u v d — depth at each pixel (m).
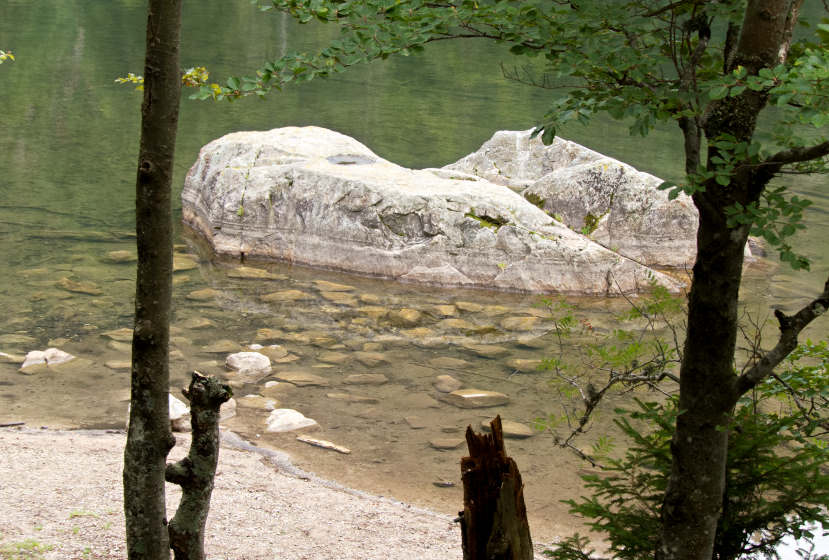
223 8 52.06
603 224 17.17
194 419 4.58
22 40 38.16
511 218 15.56
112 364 11.23
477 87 33.94
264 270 15.73
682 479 4.64
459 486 8.81
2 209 17.97
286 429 9.79
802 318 4.25
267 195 16.53
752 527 5.21
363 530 7.68
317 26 46.16
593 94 4.36
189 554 4.66
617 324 13.36
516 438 9.68
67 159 22.09
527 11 4.33
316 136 18.55
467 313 13.88
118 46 37.91
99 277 14.47
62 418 9.74
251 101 29.72
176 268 15.51
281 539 7.36
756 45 4.17
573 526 8.04
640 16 4.21
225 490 8.30
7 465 8.23
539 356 12.01
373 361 11.77
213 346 12.02
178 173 21.09
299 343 12.30
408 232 15.66
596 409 10.25
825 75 3.31
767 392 5.64
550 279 15.02
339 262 15.88
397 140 25.12
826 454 5.21
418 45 4.41
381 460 9.25
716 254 4.34
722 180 3.84
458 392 10.78
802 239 18.03
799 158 3.91
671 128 28.41
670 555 4.71
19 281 14.08
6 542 6.55
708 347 4.46
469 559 4.84
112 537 6.87
